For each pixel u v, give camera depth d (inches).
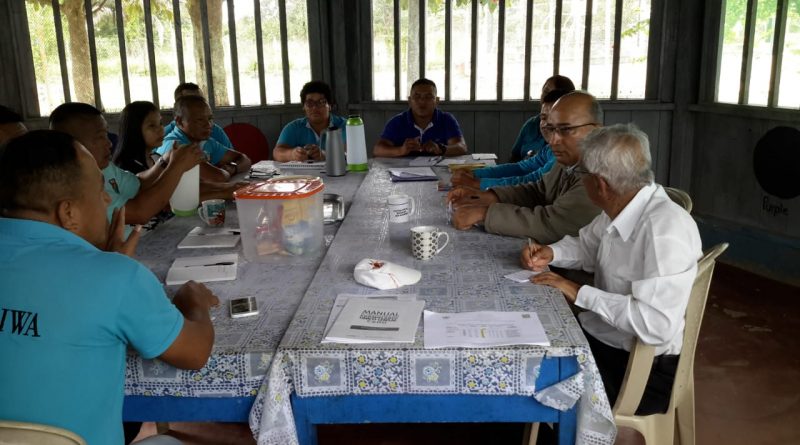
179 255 71.1
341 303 55.6
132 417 49.9
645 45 166.2
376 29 180.4
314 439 50.8
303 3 177.9
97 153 79.2
